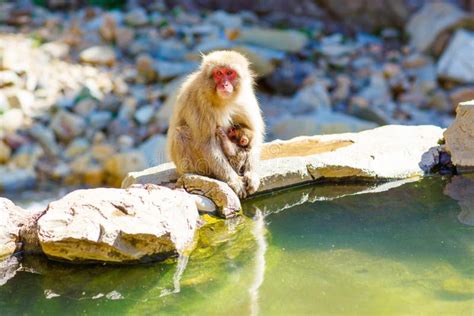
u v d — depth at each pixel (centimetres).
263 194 504
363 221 452
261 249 414
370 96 1320
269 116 1259
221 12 1574
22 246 408
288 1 1608
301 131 1171
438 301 342
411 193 497
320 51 1448
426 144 546
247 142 511
